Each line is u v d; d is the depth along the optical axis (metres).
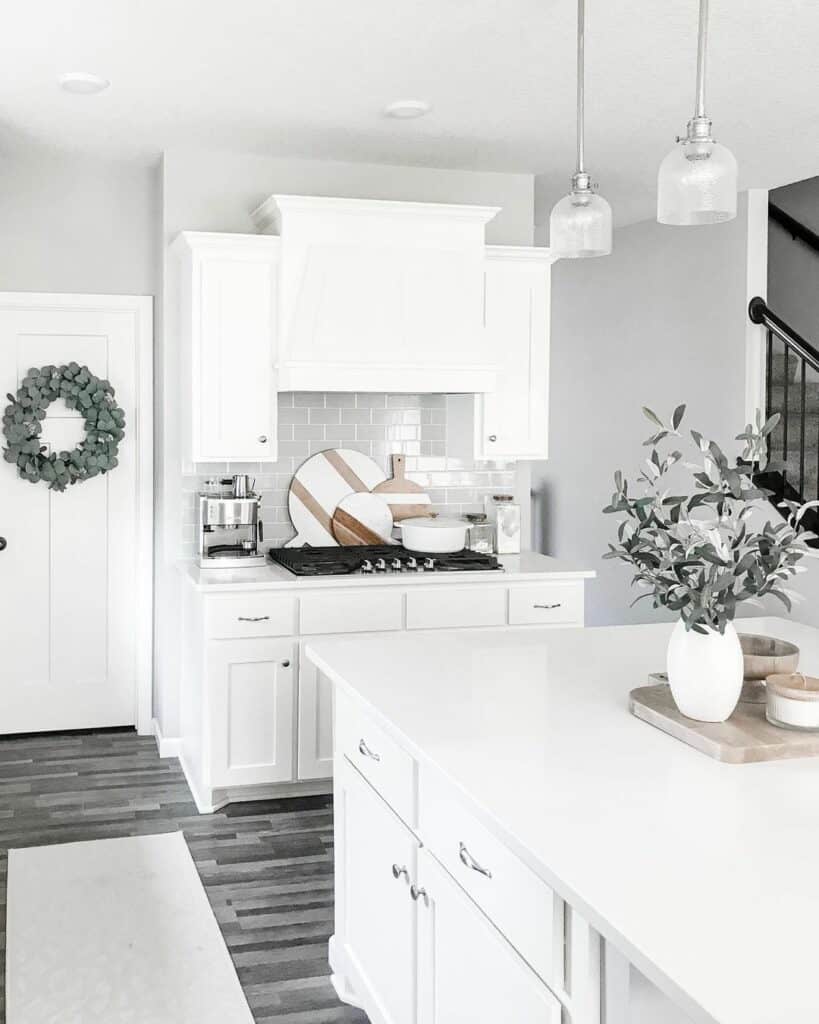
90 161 4.99
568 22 3.28
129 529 5.35
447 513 5.28
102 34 3.36
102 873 3.68
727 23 3.30
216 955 3.12
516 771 1.92
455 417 5.16
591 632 3.16
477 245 4.70
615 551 2.24
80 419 5.22
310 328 4.45
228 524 4.70
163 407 4.88
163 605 5.03
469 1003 1.98
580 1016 1.57
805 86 3.95
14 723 5.29
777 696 2.10
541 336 4.96
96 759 4.97
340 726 2.80
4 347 5.11
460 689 2.49
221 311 4.45
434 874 2.14
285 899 3.50
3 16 3.21
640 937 1.32
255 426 4.53
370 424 5.14
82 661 5.35
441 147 4.73
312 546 5.05
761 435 2.06
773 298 6.47
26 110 4.16
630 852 1.58
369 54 3.55
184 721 4.82
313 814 4.29
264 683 4.32
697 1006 1.17
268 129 4.43
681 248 6.31
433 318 4.61
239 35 3.37
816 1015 1.15
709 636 2.10
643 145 4.71
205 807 4.30
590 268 7.24
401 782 2.31
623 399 6.92
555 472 7.77
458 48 3.50
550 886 1.57
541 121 4.35
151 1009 2.83
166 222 4.79
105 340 5.22
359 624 4.42
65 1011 2.81
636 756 2.01
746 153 4.96
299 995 2.92
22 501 5.21
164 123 4.34
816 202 6.16
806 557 5.42
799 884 1.47
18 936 3.22
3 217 4.97
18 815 4.25
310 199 4.38
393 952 2.41
